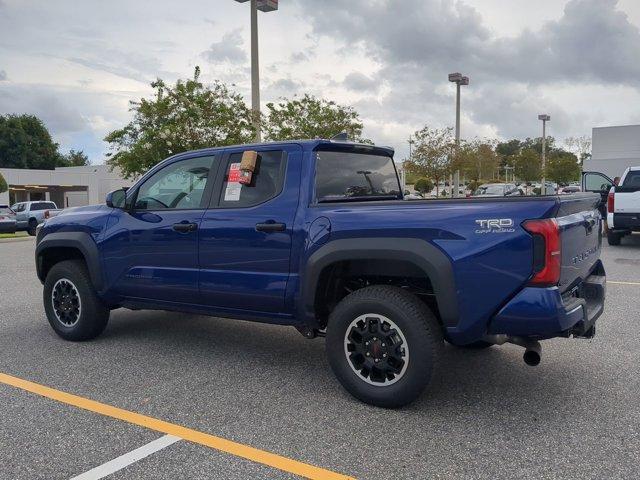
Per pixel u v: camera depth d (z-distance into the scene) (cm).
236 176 462
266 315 444
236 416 376
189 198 489
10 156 7331
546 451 323
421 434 347
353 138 2038
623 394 408
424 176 2838
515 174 4638
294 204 425
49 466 309
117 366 484
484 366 475
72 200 5403
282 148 446
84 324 549
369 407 391
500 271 345
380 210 386
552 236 336
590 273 451
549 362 483
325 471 303
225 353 522
